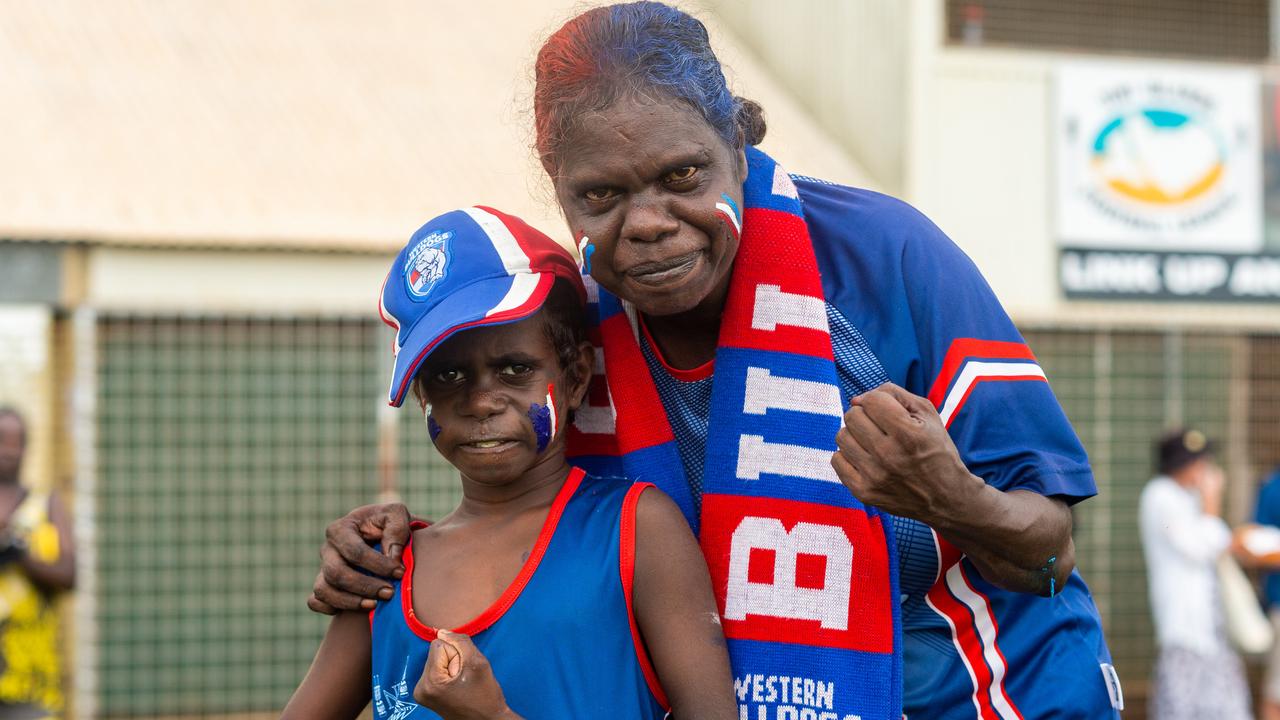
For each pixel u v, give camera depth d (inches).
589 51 75.9
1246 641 267.0
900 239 84.6
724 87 77.9
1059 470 79.4
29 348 293.4
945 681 85.1
